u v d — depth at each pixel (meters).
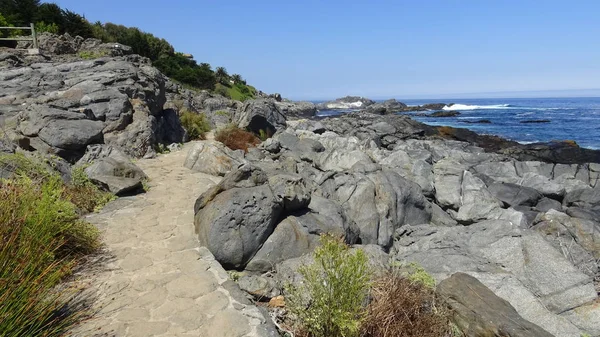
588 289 6.67
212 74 63.59
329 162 14.76
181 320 4.75
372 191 10.15
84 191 8.89
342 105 119.94
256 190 7.29
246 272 6.73
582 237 9.03
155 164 13.20
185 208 8.88
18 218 5.04
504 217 10.57
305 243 7.28
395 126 34.62
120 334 4.39
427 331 5.12
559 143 27.44
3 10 33.25
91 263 6.00
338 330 4.66
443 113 64.38
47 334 3.94
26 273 4.39
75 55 29.88
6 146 9.07
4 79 16.19
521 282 7.02
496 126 46.66
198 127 21.47
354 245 7.89
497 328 5.06
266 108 25.09
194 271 5.98
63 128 11.56
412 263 7.10
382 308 5.09
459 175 12.49
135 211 8.51
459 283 6.07
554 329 6.02
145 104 16.61
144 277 5.70
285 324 5.28
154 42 58.38
